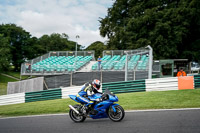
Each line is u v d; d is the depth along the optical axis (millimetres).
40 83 15961
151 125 5492
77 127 5965
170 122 5652
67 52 24672
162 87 11109
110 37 35156
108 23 35344
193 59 29328
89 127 5836
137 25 27562
